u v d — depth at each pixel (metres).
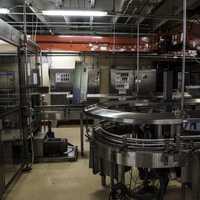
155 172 2.28
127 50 6.40
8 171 2.96
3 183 2.65
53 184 3.07
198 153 1.98
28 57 3.71
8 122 2.86
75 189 2.94
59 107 4.21
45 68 6.53
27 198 2.72
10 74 3.00
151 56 5.91
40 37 6.32
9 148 2.95
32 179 3.22
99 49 6.44
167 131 2.21
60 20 5.89
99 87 6.44
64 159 3.86
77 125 6.59
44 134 4.15
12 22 5.36
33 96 4.01
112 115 2.09
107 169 2.32
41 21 5.36
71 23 5.80
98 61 7.01
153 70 6.13
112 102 2.86
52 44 6.37
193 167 2.00
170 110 2.46
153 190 2.45
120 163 2.06
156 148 2.00
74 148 4.26
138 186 2.80
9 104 2.94
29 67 3.75
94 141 2.38
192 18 4.35
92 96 5.60
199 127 2.11
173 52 5.33
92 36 6.44
